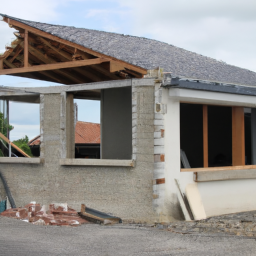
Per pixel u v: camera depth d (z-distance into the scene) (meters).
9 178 10.52
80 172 9.55
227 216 9.52
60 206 9.52
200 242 6.84
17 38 11.04
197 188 9.40
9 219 8.76
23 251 6.01
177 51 13.08
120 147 11.28
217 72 11.10
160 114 8.66
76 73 11.73
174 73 8.75
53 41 10.43
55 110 9.98
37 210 9.34
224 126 10.73
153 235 7.36
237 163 10.63
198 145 10.10
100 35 11.70
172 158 8.95
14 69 10.88
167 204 8.73
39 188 10.08
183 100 9.24
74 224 8.40
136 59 9.39
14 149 11.78
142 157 8.79
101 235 7.32
